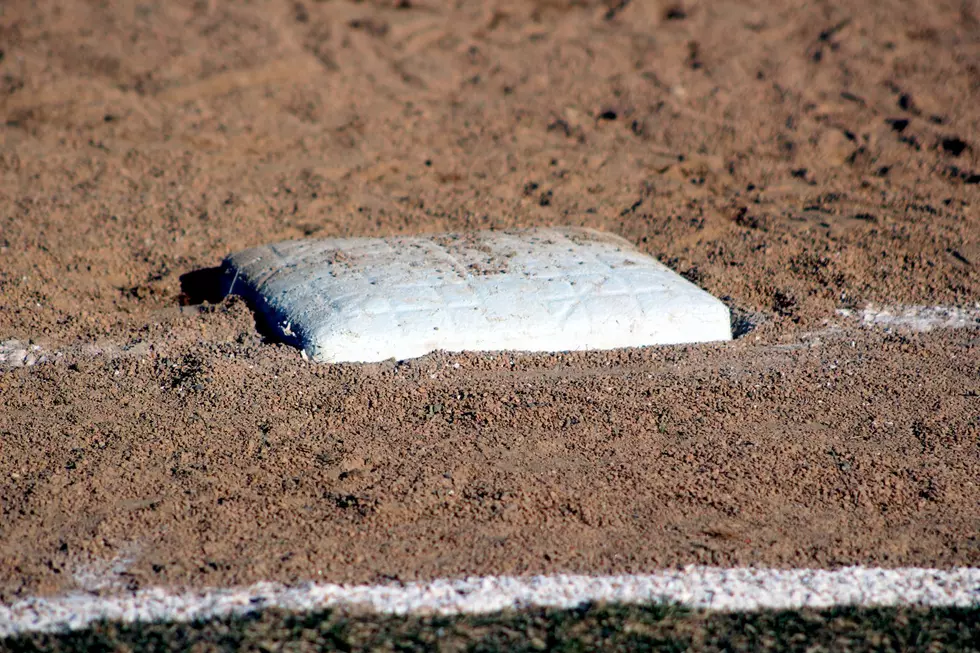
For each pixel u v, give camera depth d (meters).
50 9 37.22
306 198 26.94
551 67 36.41
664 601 11.40
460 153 30.36
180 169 28.30
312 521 12.91
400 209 26.52
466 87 35.09
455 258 20.28
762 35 38.78
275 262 20.59
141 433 15.03
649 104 33.66
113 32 35.94
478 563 12.09
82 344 18.38
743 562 12.23
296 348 17.78
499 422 15.41
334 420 15.42
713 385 16.84
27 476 13.84
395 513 13.08
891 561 12.38
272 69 34.50
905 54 37.31
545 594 11.50
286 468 14.11
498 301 18.52
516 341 18.11
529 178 28.78
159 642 10.59
